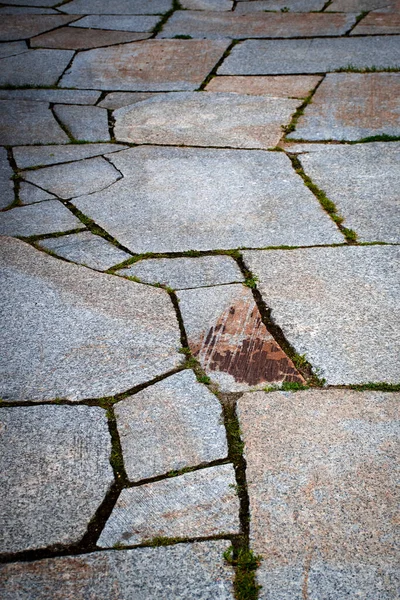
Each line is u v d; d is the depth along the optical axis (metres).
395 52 4.74
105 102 4.21
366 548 1.50
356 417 1.84
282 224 2.82
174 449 1.77
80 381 2.02
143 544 1.54
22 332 2.23
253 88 4.30
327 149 3.47
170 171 3.32
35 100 4.28
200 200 3.04
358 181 3.14
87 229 2.86
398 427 1.80
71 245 2.74
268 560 1.49
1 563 1.51
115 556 1.51
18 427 1.86
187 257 2.62
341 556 1.49
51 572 1.48
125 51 5.06
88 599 1.43
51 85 4.51
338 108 3.94
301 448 1.75
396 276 2.43
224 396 1.94
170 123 3.87
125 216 2.94
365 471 1.68
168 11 5.97
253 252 2.63
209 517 1.59
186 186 3.17
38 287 2.47
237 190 3.11
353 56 4.71
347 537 1.53
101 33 5.48
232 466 1.72
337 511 1.58
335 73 4.45
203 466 1.72
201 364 2.07
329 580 1.44
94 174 3.33
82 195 3.14
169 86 4.40
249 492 1.64
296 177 3.21
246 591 1.42
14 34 5.54
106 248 2.71
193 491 1.65
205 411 1.89
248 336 2.18
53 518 1.61
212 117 3.91
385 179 3.14
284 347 2.12
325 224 2.80
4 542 1.55
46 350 2.15
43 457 1.77
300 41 5.07
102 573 1.48
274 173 3.25
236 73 4.56
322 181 3.16
